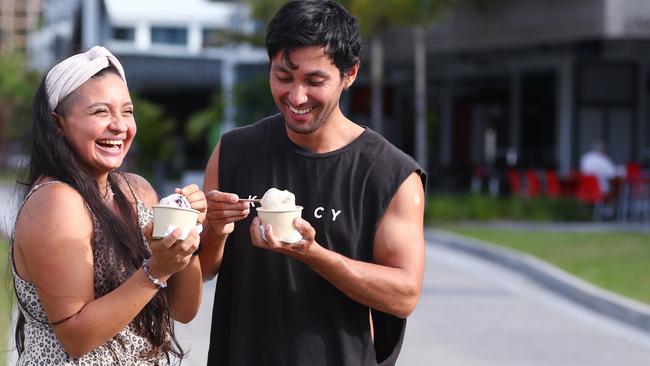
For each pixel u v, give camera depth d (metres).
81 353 2.83
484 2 21.38
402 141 29.56
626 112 23.02
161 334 3.04
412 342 8.09
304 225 2.84
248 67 30.88
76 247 2.81
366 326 3.17
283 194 2.86
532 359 7.57
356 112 28.75
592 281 11.05
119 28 35.31
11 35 88.62
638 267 12.08
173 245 2.74
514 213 19.33
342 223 3.16
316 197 3.18
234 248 3.24
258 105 27.02
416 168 3.21
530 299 10.52
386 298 3.05
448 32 22.42
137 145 28.45
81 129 2.89
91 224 2.88
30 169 2.95
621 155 23.02
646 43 20.34
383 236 3.15
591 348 8.09
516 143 25.30
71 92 2.89
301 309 3.12
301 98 3.00
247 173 3.27
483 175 23.31
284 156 3.23
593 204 19.62
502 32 21.05
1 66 38.44
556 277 11.29
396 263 3.13
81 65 2.90
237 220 3.05
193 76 32.34
